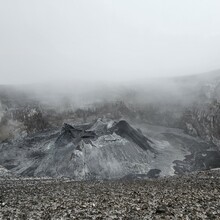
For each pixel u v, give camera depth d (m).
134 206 53.91
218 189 71.31
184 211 48.53
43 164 149.88
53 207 55.69
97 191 78.00
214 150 172.25
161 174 140.25
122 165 145.50
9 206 58.94
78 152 147.88
